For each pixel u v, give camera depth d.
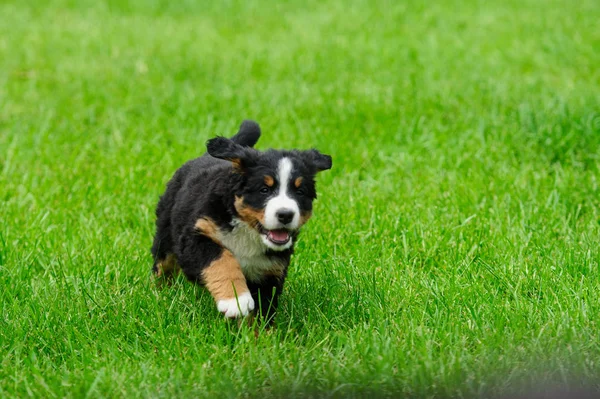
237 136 9.22
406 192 11.61
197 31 22.02
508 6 24.23
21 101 16.28
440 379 6.85
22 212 10.89
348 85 17.02
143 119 14.88
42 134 13.88
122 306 8.20
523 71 18.22
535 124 13.80
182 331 7.80
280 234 7.66
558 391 6.89
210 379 6.80
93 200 11.23
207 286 7.72
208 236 7.86
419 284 8.87
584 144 13.17
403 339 7.66
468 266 9.18
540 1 24.73
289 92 16.42
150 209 10.91
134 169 12.17
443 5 24.58
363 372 6.93
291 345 7.43
